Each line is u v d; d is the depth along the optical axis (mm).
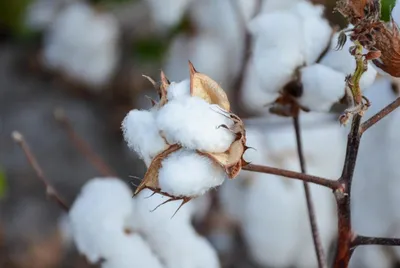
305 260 1289
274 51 980
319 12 1004
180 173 833
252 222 1281
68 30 1958
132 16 1972
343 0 847
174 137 836
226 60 1528
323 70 967
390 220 1173
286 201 1262
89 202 1037
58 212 1878
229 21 1509
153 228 1029
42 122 2100
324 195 1270
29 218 1858
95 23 1946
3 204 1898
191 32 1580
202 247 1040
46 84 2203
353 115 869
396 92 1062
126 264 1021
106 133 2039
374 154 1154
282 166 1257
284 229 1271
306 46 979
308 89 973
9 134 2072
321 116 1287
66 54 1991
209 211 1391
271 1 1204
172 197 845
